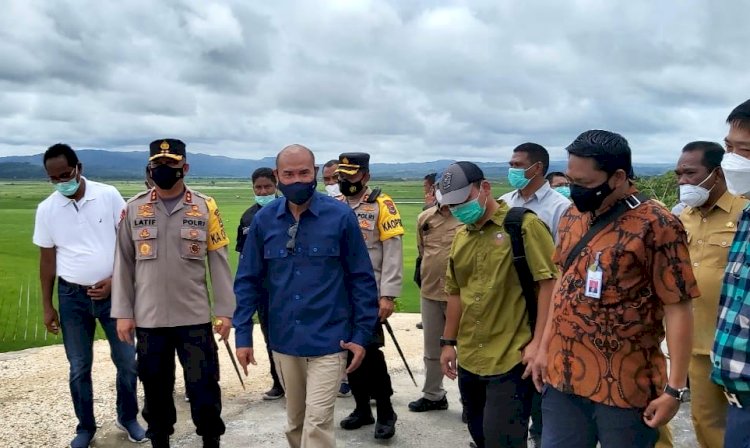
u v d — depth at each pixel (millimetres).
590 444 2979
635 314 2758
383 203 5316
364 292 4047
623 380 2785
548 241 3529
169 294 4312
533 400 3826
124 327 4367
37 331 9234
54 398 6148
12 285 12938
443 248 5543
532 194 5230
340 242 3998
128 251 4410
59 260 4930
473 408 3857
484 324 3627
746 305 2623
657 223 2709
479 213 3566
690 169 3969
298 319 3924
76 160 4828
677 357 2678
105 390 6363
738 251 2729
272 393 6199
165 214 4355
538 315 3506
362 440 5125
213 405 4457
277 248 3980
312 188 3846
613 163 2740
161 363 4398
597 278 2791
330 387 3881
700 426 3898
